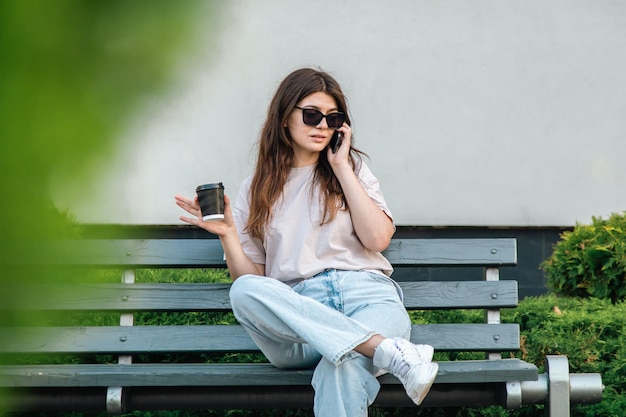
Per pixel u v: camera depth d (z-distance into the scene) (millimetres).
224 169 7488
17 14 725
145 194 7391
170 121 799
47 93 738
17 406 3055
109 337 3451
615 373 4039
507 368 3002
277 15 7617
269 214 3240
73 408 3090
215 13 802
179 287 3543
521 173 7805
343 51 7672
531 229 7824
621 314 4281
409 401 3113
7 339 795
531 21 7816
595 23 7879
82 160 753
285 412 3840
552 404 3102
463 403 3141
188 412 3879
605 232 5875
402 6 7723
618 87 7887
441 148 7742
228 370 3031
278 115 3297
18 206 739
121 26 764
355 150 3414
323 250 3211
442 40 7758
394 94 7707
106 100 762
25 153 734
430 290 3549
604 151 7863
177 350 3459
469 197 7758
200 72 804
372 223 3176
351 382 2768
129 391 3094
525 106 7812
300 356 2996
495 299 3549
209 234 7422
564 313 4398
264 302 2830
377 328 2947
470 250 3588
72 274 859
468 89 7770
